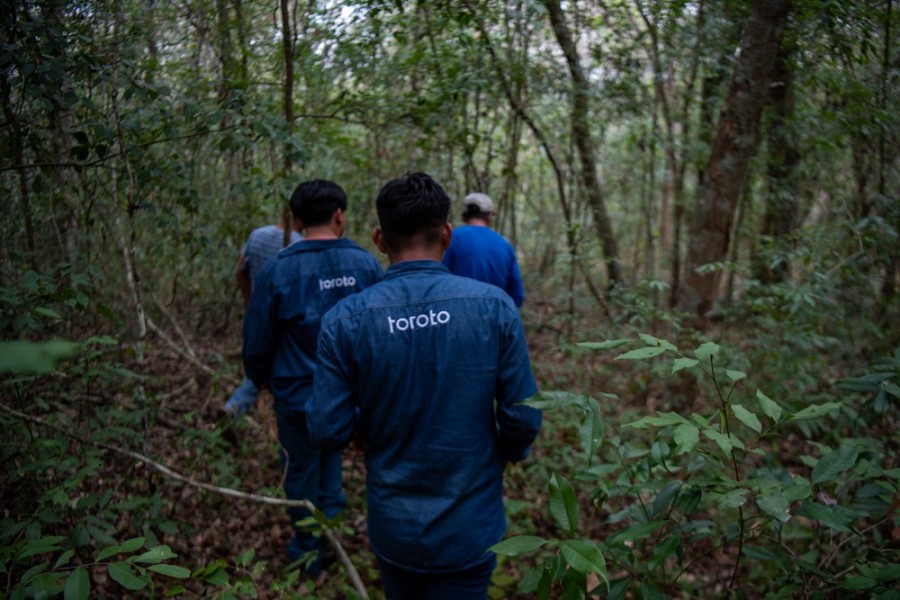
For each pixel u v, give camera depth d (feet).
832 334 11.25
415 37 11.96
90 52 7.23
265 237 11.09
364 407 5.09
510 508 7.91
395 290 5.09
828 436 8.99
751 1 11.10
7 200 7.48
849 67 11.26
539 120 16.33
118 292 10.52
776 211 14.87
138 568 3.80
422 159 13.85
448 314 4.98
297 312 7.78
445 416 4.95
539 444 11.03
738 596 6.91
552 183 23.98
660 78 14.87
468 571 5.15
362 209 14.87
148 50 8.73
